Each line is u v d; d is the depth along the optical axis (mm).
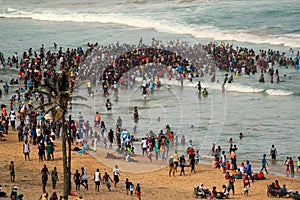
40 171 47938
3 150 55094
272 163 53594
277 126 63562
